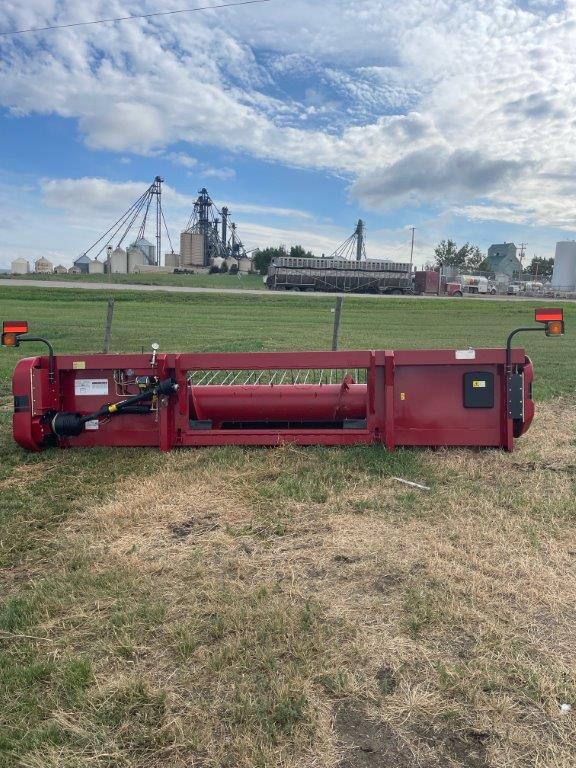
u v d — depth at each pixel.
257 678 2.98
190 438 6.73
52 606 3.64
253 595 3.67
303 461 6.21
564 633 3.29
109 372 6.79
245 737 2.61
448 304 45.50
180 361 6.61
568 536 4.45
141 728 2.69
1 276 70.88
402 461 6.16
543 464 6.20
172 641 3.28
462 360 6.41
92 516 5.02
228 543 4.44
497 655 3.10
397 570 3.97
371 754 2.54
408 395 6.55
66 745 2.62
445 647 3.19
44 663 3.12
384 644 3.20
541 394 10.16
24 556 4.39
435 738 2.61
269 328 23.61
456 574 3.90
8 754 2.57
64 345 17.62
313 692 2.88
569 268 86.88
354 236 106.94
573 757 2.50
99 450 6.71
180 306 37.25
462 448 6.60
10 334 6.62
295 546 4.37
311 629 3.34
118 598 3.71
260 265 97.19
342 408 6.87
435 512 4.92
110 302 10.68
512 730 2.64
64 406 6.87
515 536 4.45
